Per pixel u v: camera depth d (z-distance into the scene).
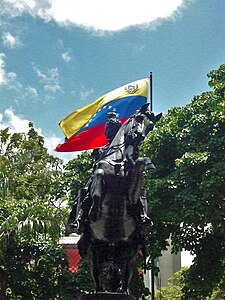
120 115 13.14
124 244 9.91
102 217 9.48
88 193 9.98
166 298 38.97
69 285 22.33
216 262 22.22
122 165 9.54
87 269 22.42
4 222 21.03
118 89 13.41
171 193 20.30
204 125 21.16
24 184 26.81
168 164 22.06
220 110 20.77
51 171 29.00
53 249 23.16
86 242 10.11
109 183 9.43
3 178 22.22
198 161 20.03
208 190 19.59
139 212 9.57
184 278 23.44
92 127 12.97
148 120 10.20
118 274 9.80
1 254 21.86
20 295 23.86
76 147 13.02
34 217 21.02
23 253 23.05
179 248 22.44
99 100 13.24
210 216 20.06
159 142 21.92
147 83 13.52
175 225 22.30
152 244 21.66
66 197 23.97
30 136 33.47
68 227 10.59
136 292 21.88
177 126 22.20
